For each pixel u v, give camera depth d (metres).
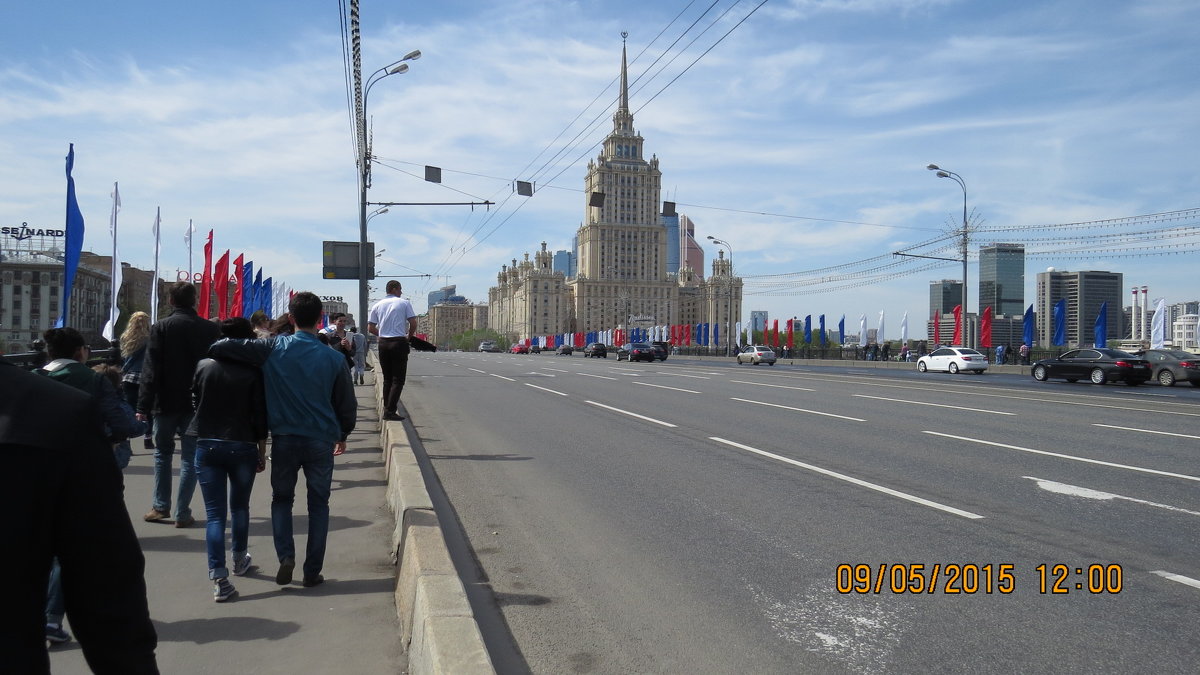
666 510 8.12
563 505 8.44
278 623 5.08
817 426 14.75
